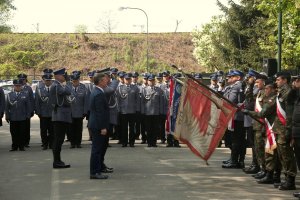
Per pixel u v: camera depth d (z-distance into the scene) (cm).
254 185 916
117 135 1658
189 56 6350
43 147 1491
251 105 1035
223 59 3256
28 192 858
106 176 977
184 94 971
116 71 1548
